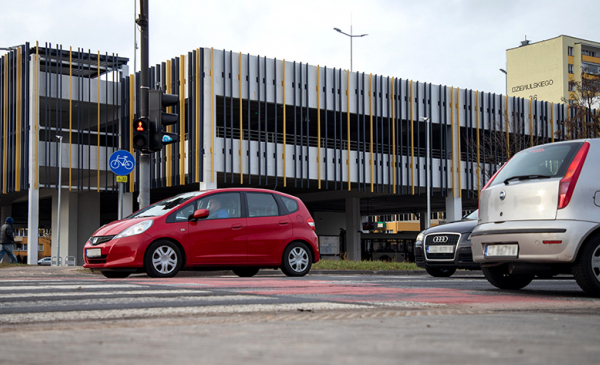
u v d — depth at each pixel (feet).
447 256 41.70
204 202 35.09
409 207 204.03
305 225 37.91
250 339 11.19
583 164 22.45
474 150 140.05
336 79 123.65
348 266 53.36
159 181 118.73
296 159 117.91
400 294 22.11
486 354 9.52
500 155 139.64
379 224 177.78
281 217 37.01
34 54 117.39
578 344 10.76
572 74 266.98
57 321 14.76
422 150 134.00
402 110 131.75
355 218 154.61
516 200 23.32
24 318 15.11
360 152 125.59
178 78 114.52
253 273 40.65
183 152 112.06
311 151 119.96
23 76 119.96
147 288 22.85
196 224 34.35
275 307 17.34
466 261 40.45
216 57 110.73
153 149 42.55
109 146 126.82
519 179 23.66
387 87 130.00
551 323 13.93
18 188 119.55
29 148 116.98
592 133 134.10
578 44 268.00
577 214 21.93
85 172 123.75
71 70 123.34
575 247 21.66
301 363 8.74
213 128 109.40
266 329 12.62
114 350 10.03
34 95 116.67
